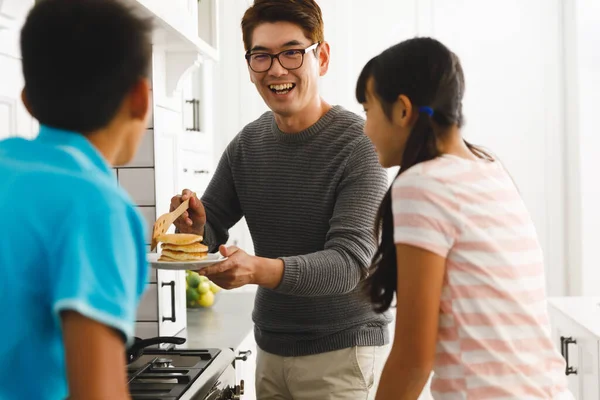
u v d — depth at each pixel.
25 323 0.72
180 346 2.19
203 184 3.28
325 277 1.58
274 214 1.81
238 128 4.07
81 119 0.80
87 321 0.70
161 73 2.32
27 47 0.79
